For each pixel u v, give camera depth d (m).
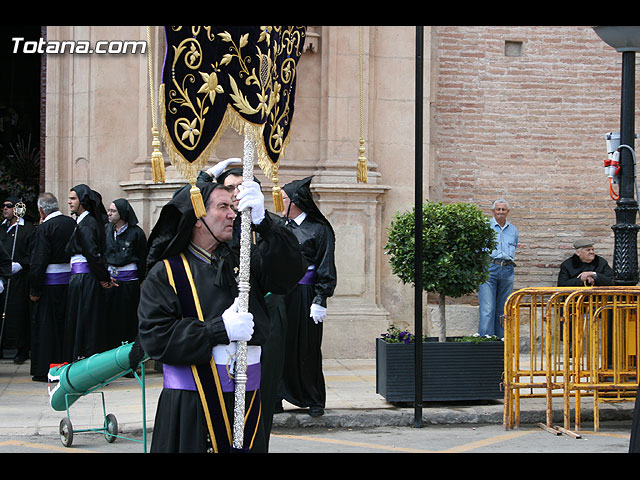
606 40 10.21
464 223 10.07
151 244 4.81
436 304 14.10
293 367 9.30
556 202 14.73
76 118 13.62
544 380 11.06
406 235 10.22
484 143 14.53
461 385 9.90
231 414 4.61
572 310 9.66
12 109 17.92
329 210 13.33
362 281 13.40
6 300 13.48
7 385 11.64
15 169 16.53
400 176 13.77
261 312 4.84
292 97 5.58
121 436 8.49
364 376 11.82
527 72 14.66
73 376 7.98
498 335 13.70
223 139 13.41
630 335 9.71
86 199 11.51
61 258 11.86
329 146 13.52
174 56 4.58
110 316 11.71
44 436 8.81
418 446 8.41
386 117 13.77
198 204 4.55
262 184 13.24
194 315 4.60
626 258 10.33
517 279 14.62
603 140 14.87
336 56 13.52
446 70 14.41
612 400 9.67
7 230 13.51
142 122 13.38
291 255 4.86
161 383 11.62
